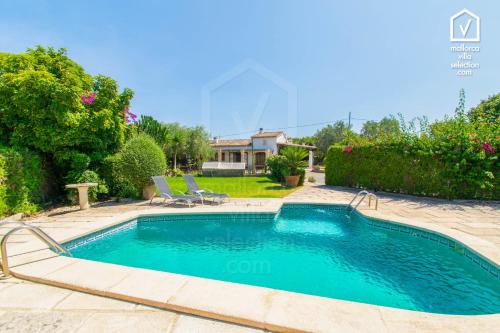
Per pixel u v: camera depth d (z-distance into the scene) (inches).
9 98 269.4
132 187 353.4
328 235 219.9
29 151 284.4
